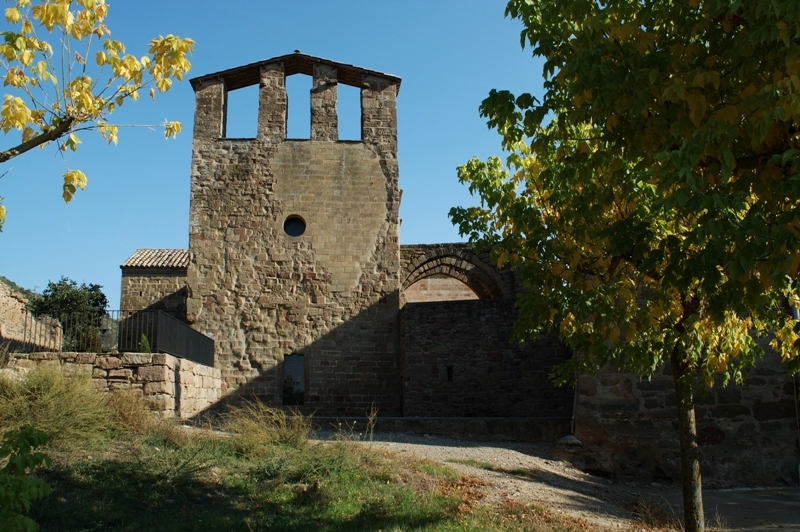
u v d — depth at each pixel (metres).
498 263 9.50
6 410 10.73
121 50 7.44
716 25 6.93
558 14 7.71
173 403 16.39
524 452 15.62
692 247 6.97
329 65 27.12
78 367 15.35
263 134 26.33
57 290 37.03
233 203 25.72
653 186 8.30
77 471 9.47
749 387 15.84
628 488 14.66
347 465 11.02
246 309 24.94
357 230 25.80
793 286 6.50
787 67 6.02
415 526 8.60
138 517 8.26
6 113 6.86
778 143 6.53
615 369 16.03
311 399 24.34
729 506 12.99
